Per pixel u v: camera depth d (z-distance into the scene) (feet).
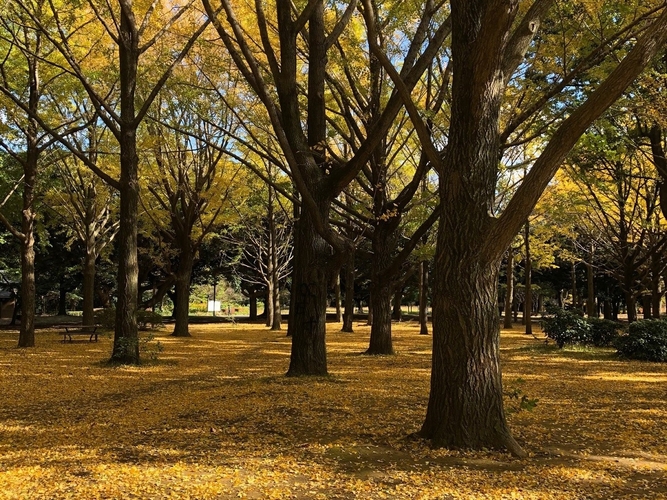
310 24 33.17
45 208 76.64
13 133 50.65
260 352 49.90
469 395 16.37
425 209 47.88
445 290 16.61
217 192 63.41
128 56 39.45
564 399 26.43
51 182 75.82
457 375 16.46
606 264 85.25
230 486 13.60
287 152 26.40
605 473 14.89
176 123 56.65
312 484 13.69
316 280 32.12
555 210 54.95
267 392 26.30
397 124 48.91
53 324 88.22
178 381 31.58
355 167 29.09
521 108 37.58
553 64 34.96
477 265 16.28
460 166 16.48
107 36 47.29
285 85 30.89
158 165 60.64
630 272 60.44
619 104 31.50
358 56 39.63
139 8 42.52
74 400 26.05
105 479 14.12
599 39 31.63
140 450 17.01
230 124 59.31
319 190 30.58
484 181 16.40
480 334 16.35
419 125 17.67
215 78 46.47
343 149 61.26
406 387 28.50
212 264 111.45
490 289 16.56
